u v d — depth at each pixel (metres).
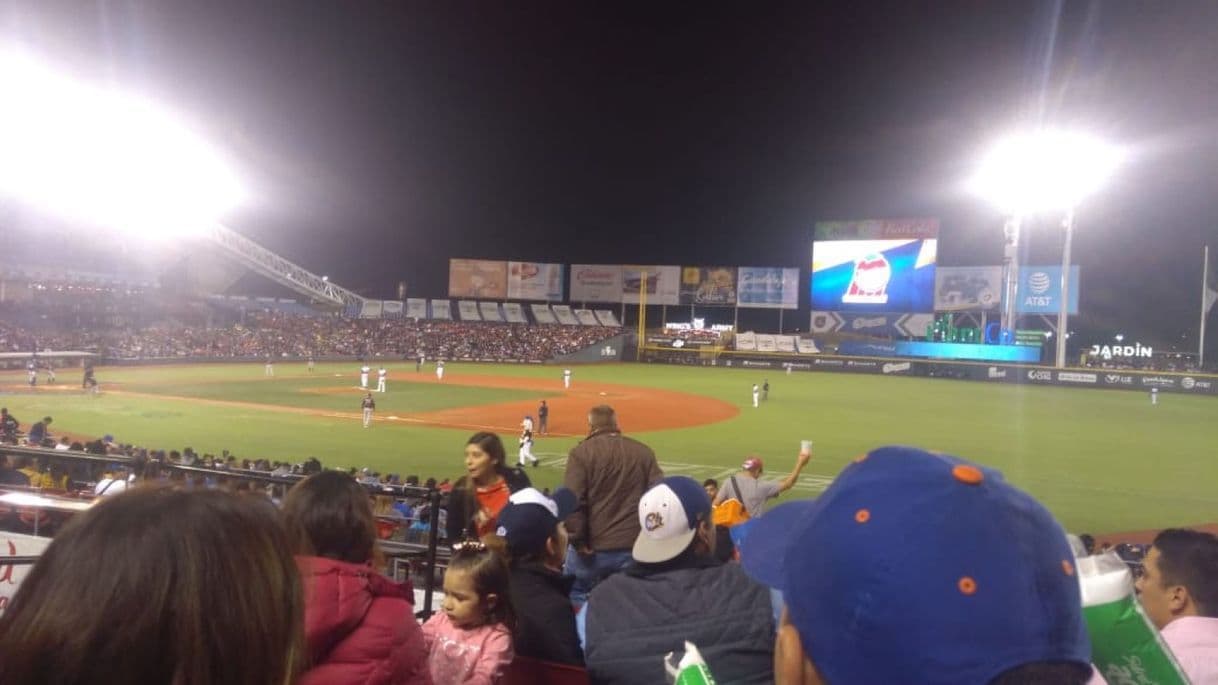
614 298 83.56
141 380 46.66
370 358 73.75
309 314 84.94
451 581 3.54
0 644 1.30
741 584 3.18
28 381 44.22
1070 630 1.46
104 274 80.06
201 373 53.34
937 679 1.40
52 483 11.45
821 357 69.00
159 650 1.31
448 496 5.73
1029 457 27.02
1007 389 55.09
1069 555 1.55
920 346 66.69
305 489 3.22
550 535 4.07
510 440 28.47
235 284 89.44
